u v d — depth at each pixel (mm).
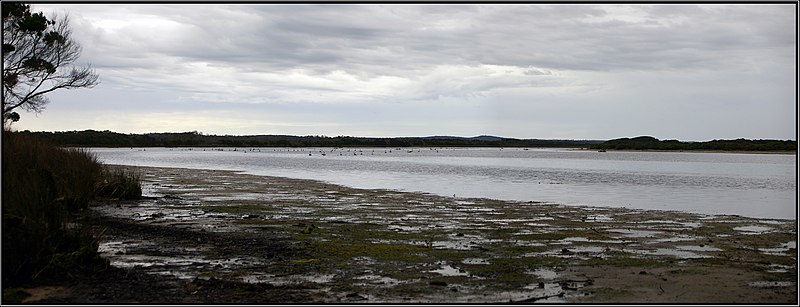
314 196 22922
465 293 8586
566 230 14648
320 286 8875
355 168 51156
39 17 31172
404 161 71812
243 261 10523
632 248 12266
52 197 12836
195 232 13578
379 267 10211
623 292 8711
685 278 9602
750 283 9297
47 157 18344
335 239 12953
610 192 27062
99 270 9266
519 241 13008
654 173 45000
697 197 25078
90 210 16938
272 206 19188
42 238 8945
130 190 20438
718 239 13453
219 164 57094
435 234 13836
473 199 22438
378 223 15609
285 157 85062
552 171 47219
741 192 27938
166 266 9992
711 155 116250
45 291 8195
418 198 22656
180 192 23984
